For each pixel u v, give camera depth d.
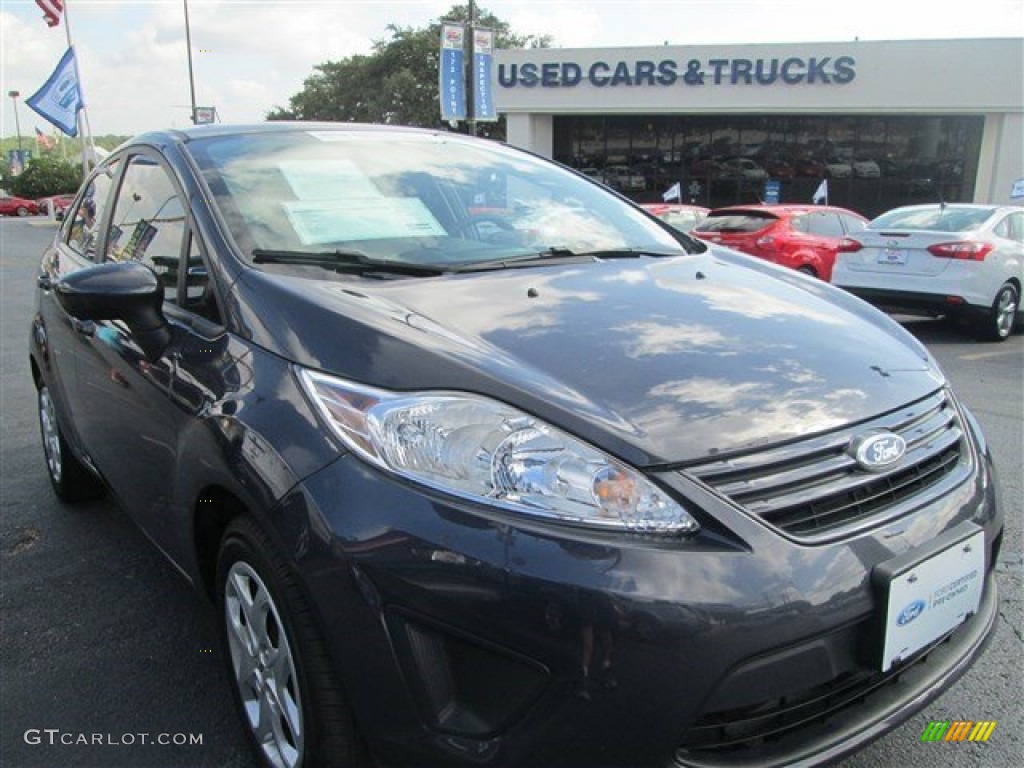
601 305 2.27
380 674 1.66
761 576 1.61
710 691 1.57
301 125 3.17
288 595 1.80
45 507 4.01
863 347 2.23
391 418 1.73
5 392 6.36
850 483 1.81
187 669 2.68
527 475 1.64
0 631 2.90
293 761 1.93
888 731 1.82
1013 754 2.23
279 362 1.96
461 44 20.45
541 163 3.52
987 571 2.08
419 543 1.61
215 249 2.35
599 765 1.57
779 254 11.17
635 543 1.60
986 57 24.25
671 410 1.78
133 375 2.56
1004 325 9.02
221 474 1.97
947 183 26.47
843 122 27.02
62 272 3.51
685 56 26.59
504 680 1.59
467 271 2.48
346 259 2.41
